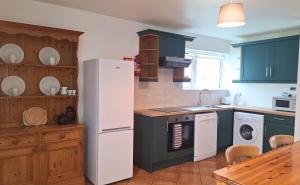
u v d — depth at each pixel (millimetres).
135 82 3945
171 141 3674
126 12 3365
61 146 2805
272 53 4309
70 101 3264
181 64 4039
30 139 2600
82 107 3361
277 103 4133
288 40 4070
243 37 5098
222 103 5301
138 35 3914
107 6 3115
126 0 2869
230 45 5375
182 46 4219
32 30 2713
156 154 3490
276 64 4246
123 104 3123
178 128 3723
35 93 2982
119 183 3127
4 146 2455
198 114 3963
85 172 3285
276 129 3941
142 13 3398
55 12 3105
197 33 4719
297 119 2797
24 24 2629
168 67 4129
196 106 4641
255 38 4992
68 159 2869
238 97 5238
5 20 2766
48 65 2883
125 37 3775
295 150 1965
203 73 5184
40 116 2990
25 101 2932
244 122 4363
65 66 3010
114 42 3662
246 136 4395
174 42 4090
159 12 3336
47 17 3051
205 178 3305
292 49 4020
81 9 3273
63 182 2836
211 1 2836
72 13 3238
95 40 3465
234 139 4547
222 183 1404
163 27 4207
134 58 3854
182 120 3764
